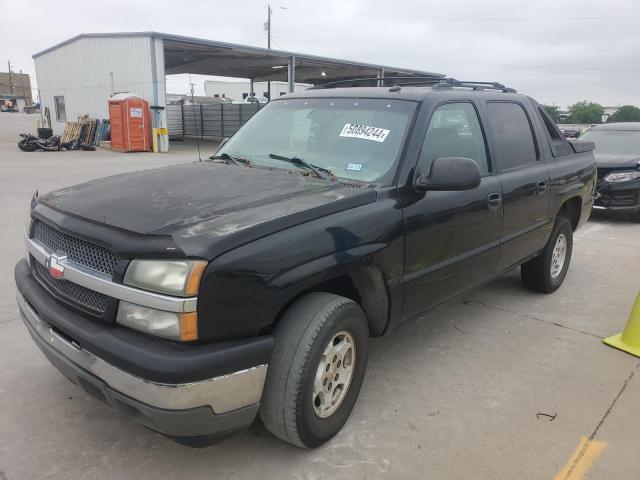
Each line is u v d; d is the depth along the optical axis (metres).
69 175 13.48
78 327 2.40
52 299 2.67
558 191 4.88
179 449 2.80
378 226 2.91
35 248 2.83
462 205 3.55
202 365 2.18
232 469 2.66
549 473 2.71
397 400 3.33
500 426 3.09
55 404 3.15
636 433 3.06
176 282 2.17
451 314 4.79
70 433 2.90
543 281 5.20
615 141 10.20
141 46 22.59
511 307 5.00
